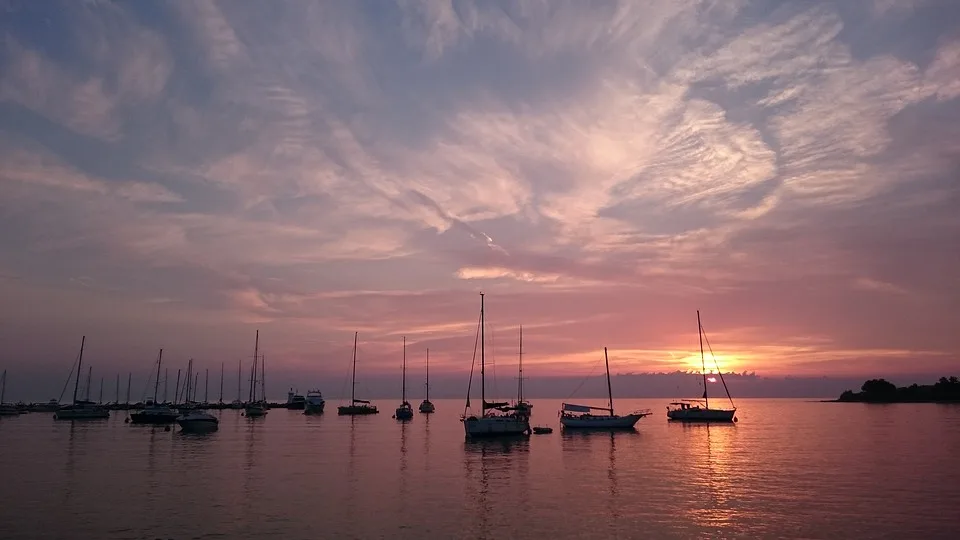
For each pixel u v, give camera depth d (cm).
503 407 9200
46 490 4397
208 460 6106
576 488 4512
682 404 13875
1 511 3722
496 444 7962
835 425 11844
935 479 4872
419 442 8200
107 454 6638
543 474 5206
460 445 7800
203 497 4144
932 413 16212
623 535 3198
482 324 9188
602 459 6284
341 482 4766
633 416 10694
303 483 4712
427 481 4822
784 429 10825
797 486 4562
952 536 3183
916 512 3684
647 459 6288
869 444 7788
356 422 13238
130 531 3269
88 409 14225
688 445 7844
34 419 14712
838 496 4166
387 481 4819
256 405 16500
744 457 6444
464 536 3184
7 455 6550
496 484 4684
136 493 4281
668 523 3434
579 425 10650
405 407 14675
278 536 3180
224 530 3291
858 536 3178
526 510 3759
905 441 8144
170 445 7694
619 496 4197
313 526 3378
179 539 3120
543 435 9550
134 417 12212
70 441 8269
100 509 3769
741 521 3478
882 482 4731
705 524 3412
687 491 4375
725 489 4450
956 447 7319
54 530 3288
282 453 6769
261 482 4750
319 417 15538
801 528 3328
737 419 14788
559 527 3353
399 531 3278
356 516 3603
